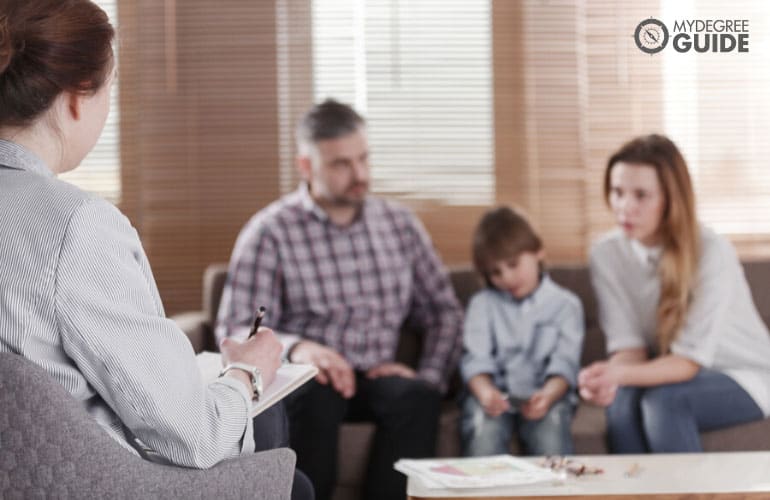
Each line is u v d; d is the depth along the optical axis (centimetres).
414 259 306
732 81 339
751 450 263
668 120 342
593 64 343
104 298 128
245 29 349
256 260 291
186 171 352
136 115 351
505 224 283
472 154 346
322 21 347
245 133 351
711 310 264
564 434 260
